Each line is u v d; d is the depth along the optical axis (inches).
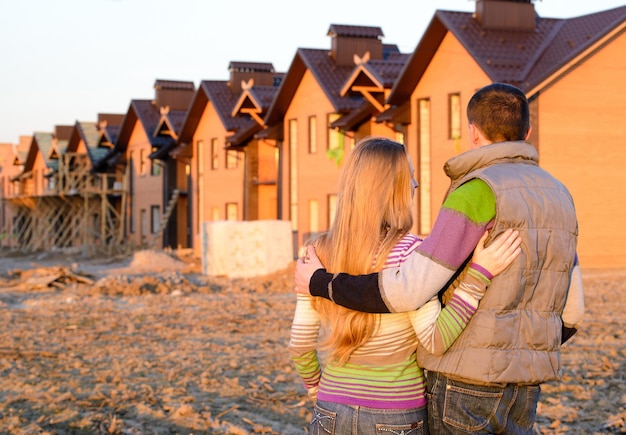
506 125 126.2
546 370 119.6
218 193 1636.3
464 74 1021.2
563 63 980.6
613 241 1045.8
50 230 2349.9
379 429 120.0
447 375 121.1
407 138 1122.0
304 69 1337.4
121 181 2071.9
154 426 277.7
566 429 257.9
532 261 118.6
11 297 819.4
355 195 125.1
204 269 1166.3
